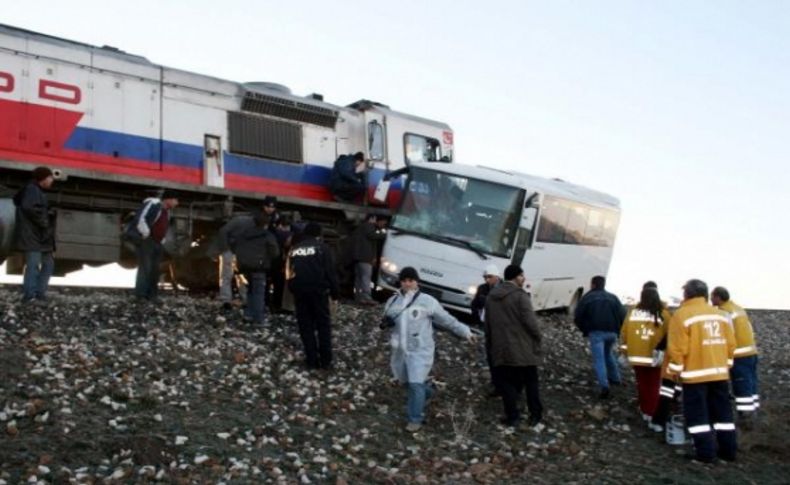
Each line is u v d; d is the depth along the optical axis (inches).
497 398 445.1
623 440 402.0
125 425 317.4
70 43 578.2
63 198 560.7
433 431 378.9
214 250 607.8
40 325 434.0
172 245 603.8
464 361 514.9
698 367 373.1
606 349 501.0
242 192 636.7
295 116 706.2
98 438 301.3
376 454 338.6
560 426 411.2
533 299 716.0
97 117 577.6
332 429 357.4
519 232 651.5
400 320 375.9
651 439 408.5
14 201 473.7
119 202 586.9
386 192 729.6
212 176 639.8
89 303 499.8
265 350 458.3
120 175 568.1
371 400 406.9
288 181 692.1
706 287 382.0
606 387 474.9
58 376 356.2
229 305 538.9
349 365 459.8
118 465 284.2
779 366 708.0
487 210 655.8
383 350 501.7
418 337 374.3
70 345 405.4
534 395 401.1
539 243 689.6
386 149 768.9
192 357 420.5
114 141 585.3
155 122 609.6
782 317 1173.1
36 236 475.8
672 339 376.5
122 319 471.5
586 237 809.5
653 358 426.6
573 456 367.2
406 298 380.5
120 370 379.9
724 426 379.2
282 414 365.1
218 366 414.0
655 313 426.6
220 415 348.2
